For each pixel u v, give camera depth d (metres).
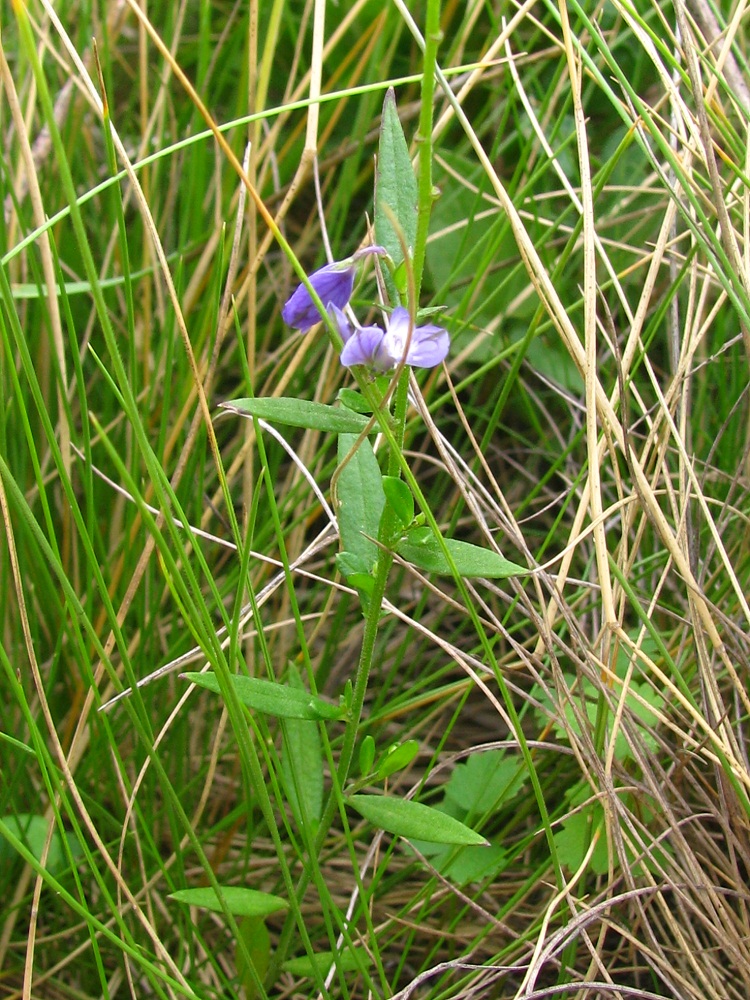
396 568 0.37
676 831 0.26
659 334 0.37
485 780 0.30
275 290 0.37
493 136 0.40
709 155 0.28
